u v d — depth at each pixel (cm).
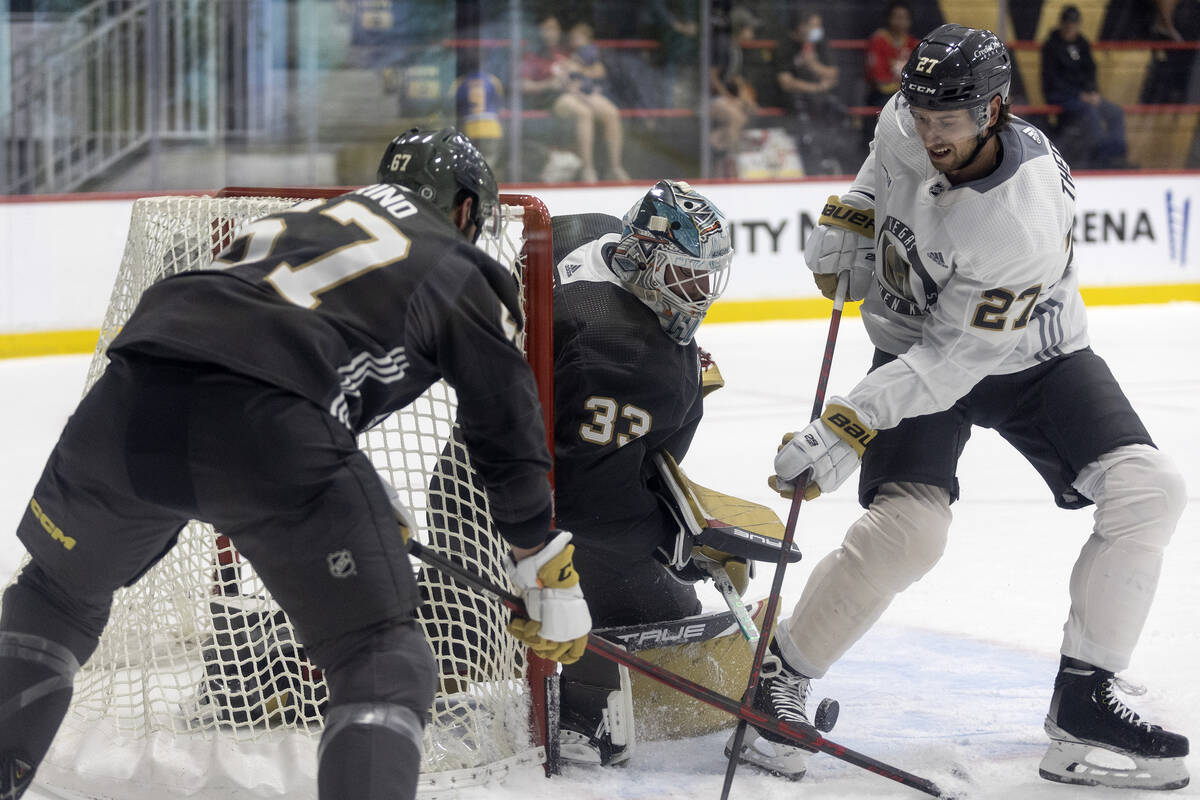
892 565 495
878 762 480
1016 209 460
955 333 479
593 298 495
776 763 500
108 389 368
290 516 358
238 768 476
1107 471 491
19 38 1784
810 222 2041
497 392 381
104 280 1705
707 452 1146
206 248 552
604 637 504
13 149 1802
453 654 506
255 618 539
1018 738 541
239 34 1891
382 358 372
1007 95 460
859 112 2205
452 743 490
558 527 504
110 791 465
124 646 529
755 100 2159
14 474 1066
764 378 1528
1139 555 481
